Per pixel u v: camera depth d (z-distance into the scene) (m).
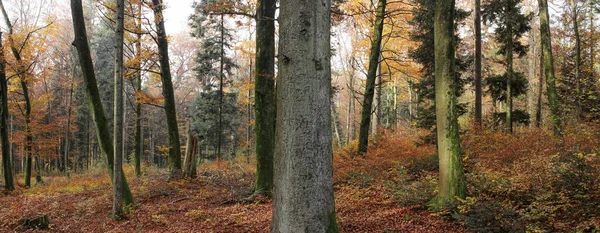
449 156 6.66
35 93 26.58
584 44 17.27
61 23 23.98
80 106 31.64
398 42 18.62
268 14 9.92
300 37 3.86
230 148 34.41
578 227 5.01
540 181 6.52
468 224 5.69
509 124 16.64
